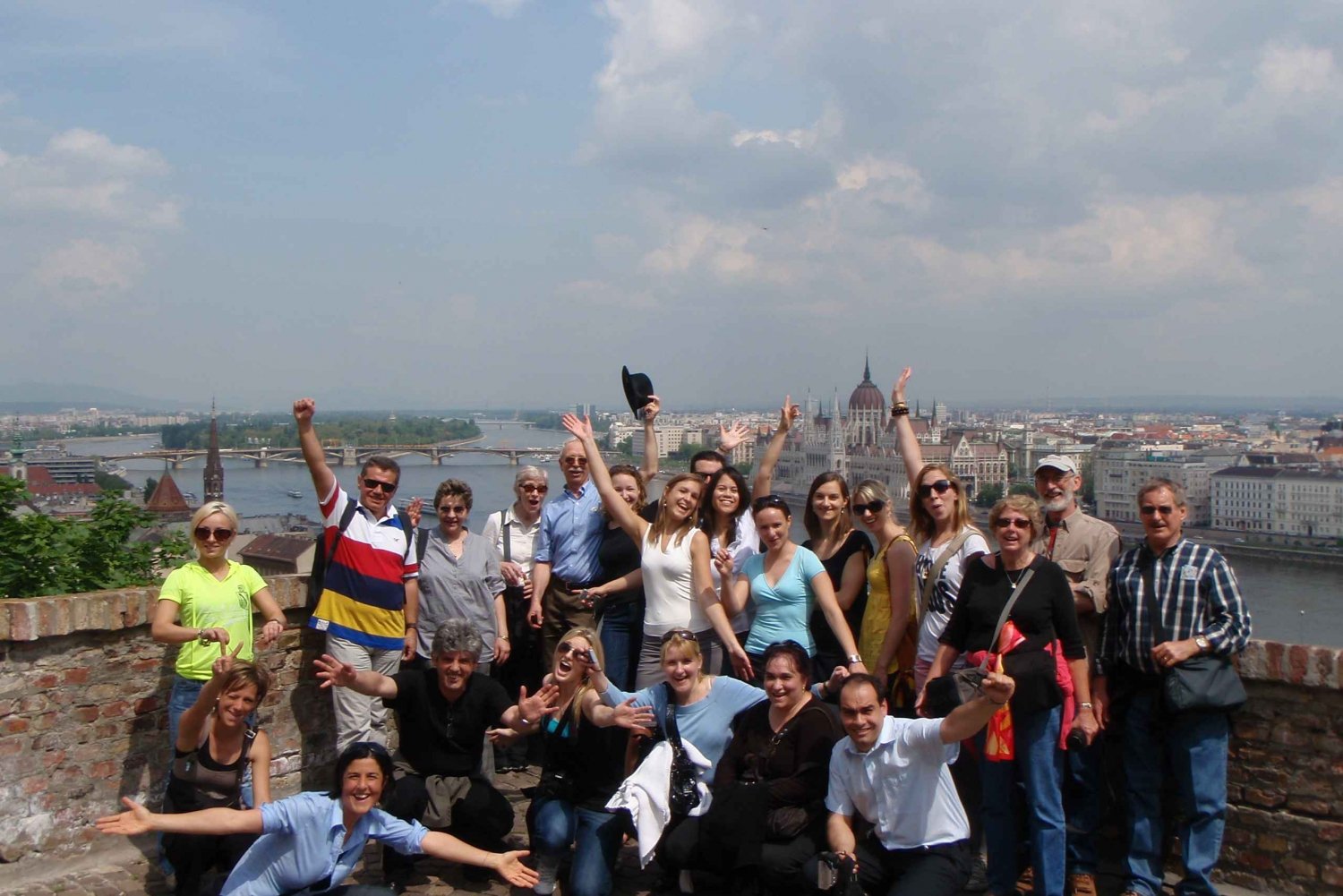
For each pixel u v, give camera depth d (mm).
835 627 4652
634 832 4426
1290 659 4223
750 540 5227
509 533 5984
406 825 4051
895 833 4047
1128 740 4230
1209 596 4086
